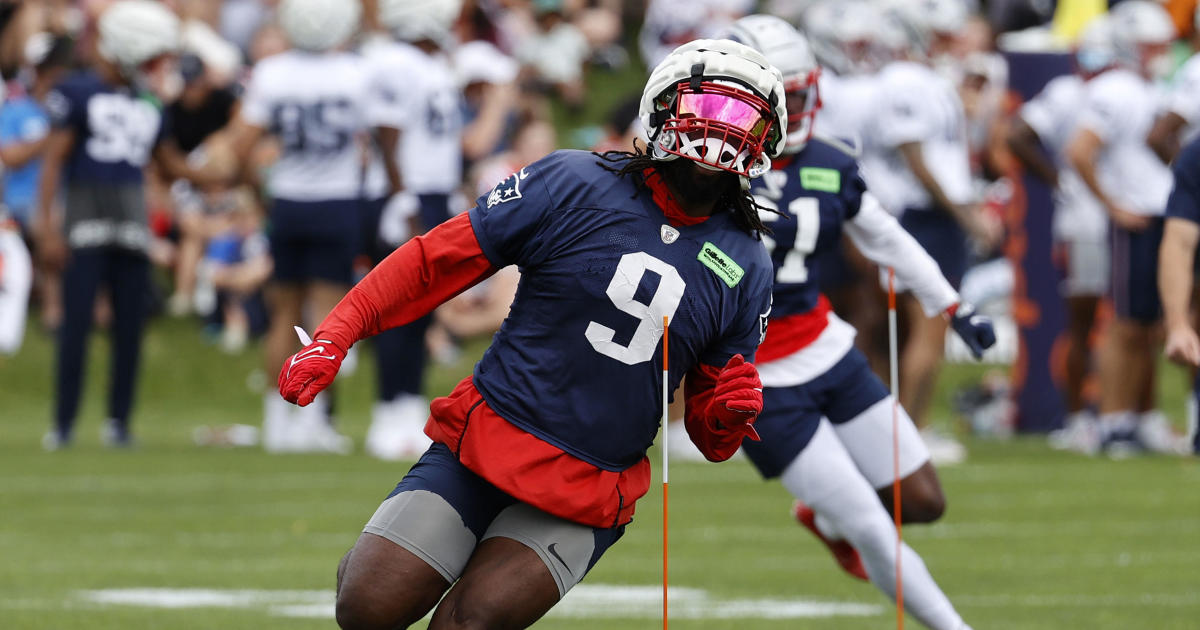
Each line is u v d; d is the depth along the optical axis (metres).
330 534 32.72
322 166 43.81
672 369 15.91
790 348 21.56
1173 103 43.56
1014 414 52.47
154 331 61.94
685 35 78.25
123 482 39.84
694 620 24.56
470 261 15.78
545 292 15.73
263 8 69.81
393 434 45.41
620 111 47.09
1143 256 45.47
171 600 25.80
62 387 46.84
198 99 58.97
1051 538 32.56
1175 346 24.47
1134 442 47.59
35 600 25.66
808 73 21.34
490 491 15.96
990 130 56.50
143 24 44.28
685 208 15.82
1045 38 52.25
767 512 36.44
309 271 44.66
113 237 45.44
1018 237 51.41
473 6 69.56
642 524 34.69
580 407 15.69
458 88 51.25
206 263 62.12
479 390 15.95
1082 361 49.47
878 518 21.03
